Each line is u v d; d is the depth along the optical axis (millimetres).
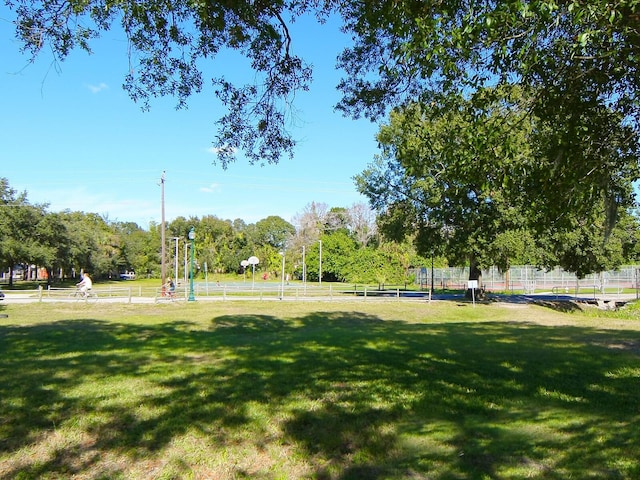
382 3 6609
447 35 5117
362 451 4797
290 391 6766
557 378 7844
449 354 9961
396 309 24438
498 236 26719
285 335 13625
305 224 82750
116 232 86438
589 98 6324
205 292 37531
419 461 4555
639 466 4359
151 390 6711
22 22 6406
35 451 4648
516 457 4629
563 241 27953
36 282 63594
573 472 4270
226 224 85750
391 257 54938
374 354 9789
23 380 7195
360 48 9289
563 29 5613
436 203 27547
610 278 49094
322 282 66375
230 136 9211
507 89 6137
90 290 27688
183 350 10305
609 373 8258
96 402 6082
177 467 4414
